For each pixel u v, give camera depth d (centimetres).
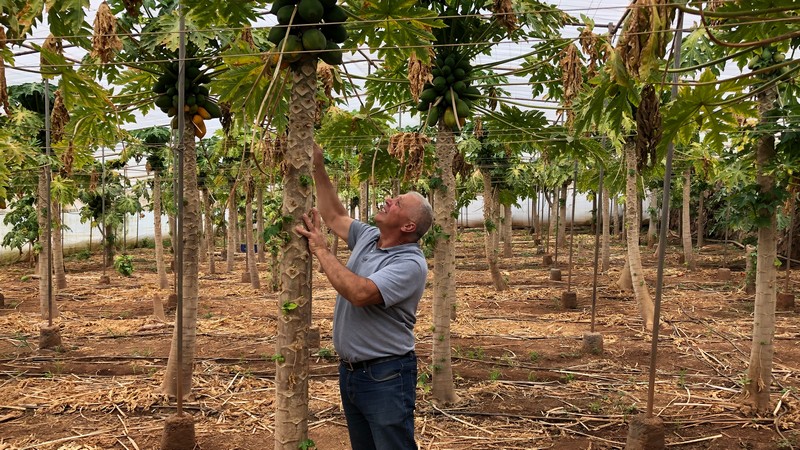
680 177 1709
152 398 604
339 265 292
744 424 549
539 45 600
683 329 945
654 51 241
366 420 325
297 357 299
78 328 971
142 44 541
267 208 2147
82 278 1714
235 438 511
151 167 1417
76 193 1377
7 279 1661
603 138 845
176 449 477
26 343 846
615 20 586
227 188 1777
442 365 609
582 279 1573
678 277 1556
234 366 732
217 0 405
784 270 1661
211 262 1852
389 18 377
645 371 728
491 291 1379
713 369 730
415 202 322
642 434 460
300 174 298
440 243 604
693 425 549
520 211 4016
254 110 432
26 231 1712
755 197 557
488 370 727
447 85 577
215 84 407
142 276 1811
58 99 513
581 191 1359
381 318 307
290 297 298
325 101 562
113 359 773
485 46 574
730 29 414
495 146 1377
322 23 295
